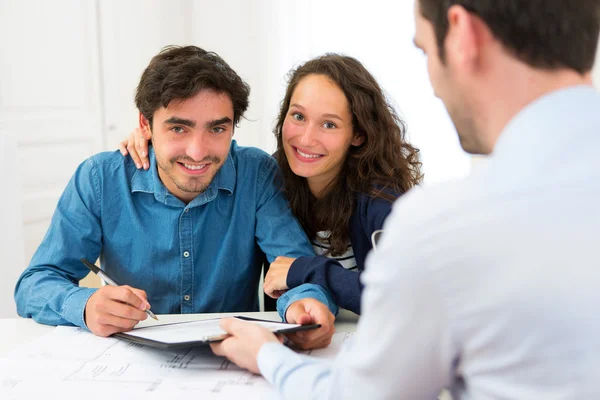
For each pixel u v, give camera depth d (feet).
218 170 4.47
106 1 12.10
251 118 14.35
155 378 2.96
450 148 12.28
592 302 1.67
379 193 4.44
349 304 3.92
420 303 1.83
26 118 10.27
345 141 4.41
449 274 1.78
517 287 1.71
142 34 13.26
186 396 2.75
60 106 11.06
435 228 1.80
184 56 4.13
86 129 11.69
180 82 3.92
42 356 3.26
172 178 4.25
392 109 4.93
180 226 4.54
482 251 1.75
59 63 11.00
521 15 1.88
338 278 3.96
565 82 1.95
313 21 13.26
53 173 10.88
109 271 4.66
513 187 1.78
